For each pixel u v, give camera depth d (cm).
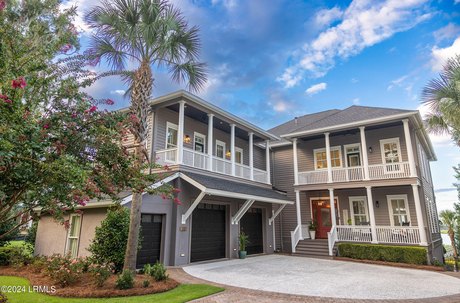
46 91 466
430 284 859
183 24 965
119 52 952
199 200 1140
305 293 721
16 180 385
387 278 948
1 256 1046
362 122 1552
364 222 1672
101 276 692
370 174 1553
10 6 763
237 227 1459
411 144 1487
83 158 443
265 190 1658
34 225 1281
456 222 1867
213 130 1702
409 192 1581
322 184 1656
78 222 1104
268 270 1064
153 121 1319
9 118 362
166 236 1115
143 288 686
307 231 1761
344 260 1381
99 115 459
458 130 1023
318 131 1689
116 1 877
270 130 2306
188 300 616
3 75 413
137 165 550
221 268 1088
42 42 582
